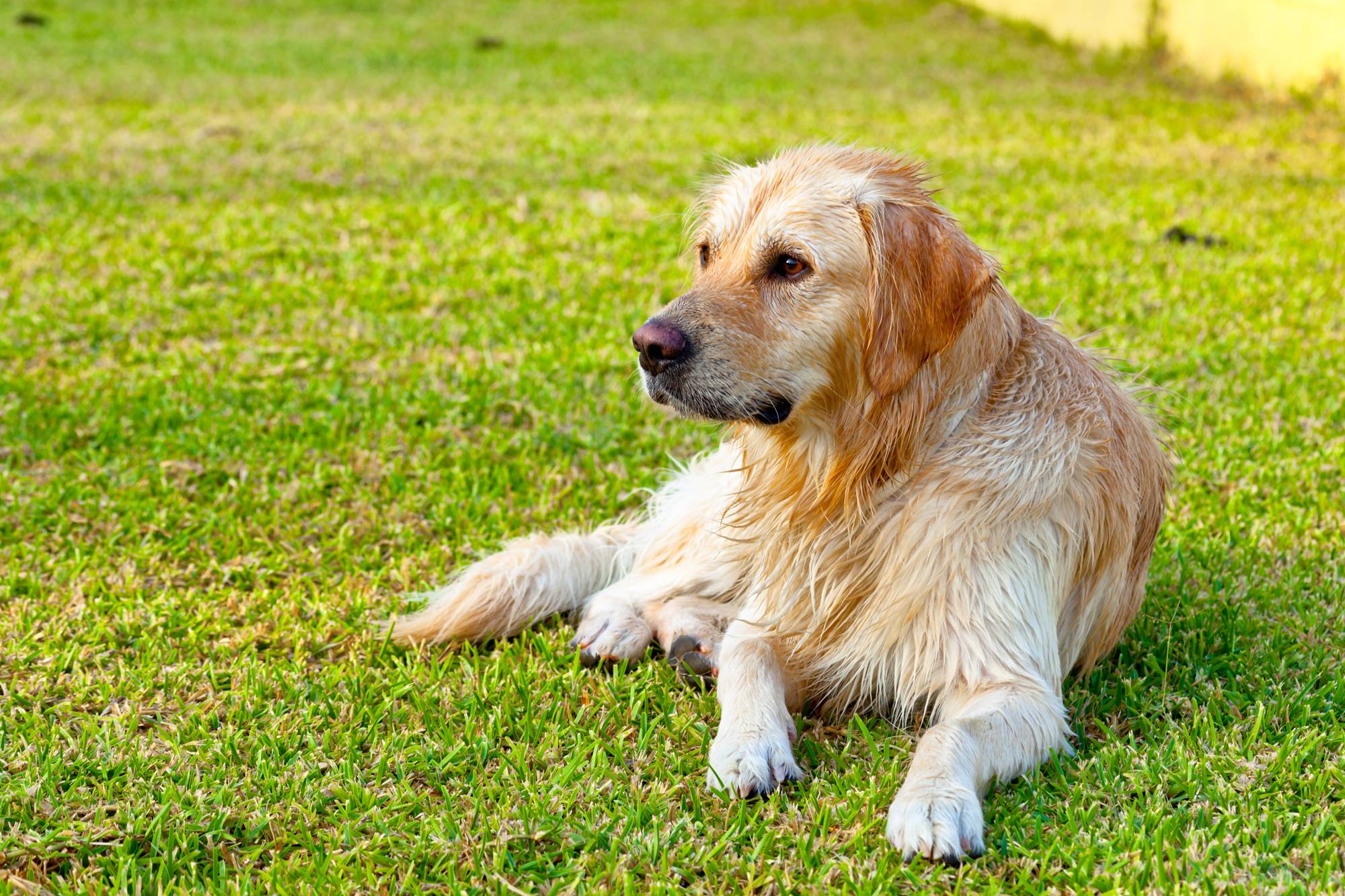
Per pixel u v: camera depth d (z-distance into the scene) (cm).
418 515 460
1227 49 1532
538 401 561
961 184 975
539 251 793
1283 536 430
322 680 343
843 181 310
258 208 883
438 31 1878
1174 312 680
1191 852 263
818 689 339
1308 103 1348
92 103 1276
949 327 295
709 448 516
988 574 305
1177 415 537
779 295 310
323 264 765
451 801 290
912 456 312
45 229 816
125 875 262
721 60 1670
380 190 945
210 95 1348
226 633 376
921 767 275
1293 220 877
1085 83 1534
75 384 568
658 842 271
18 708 329
